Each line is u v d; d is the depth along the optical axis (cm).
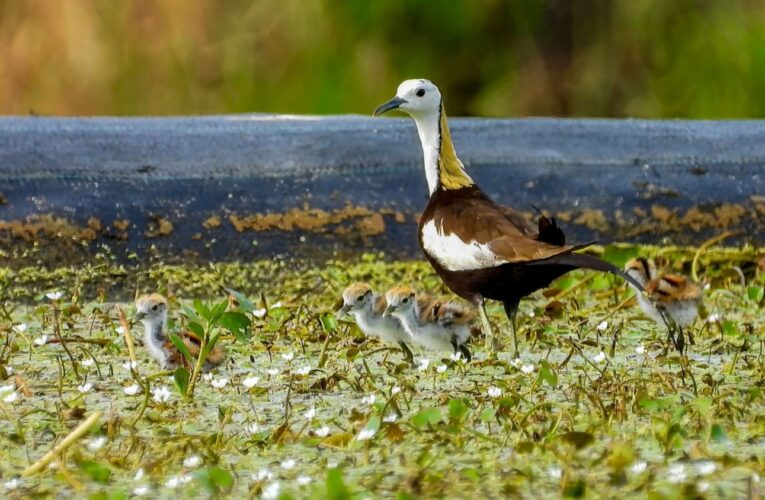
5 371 1076
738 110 2147
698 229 1505
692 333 1209
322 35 2069
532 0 2192
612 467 830
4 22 2033
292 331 1205
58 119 1484
